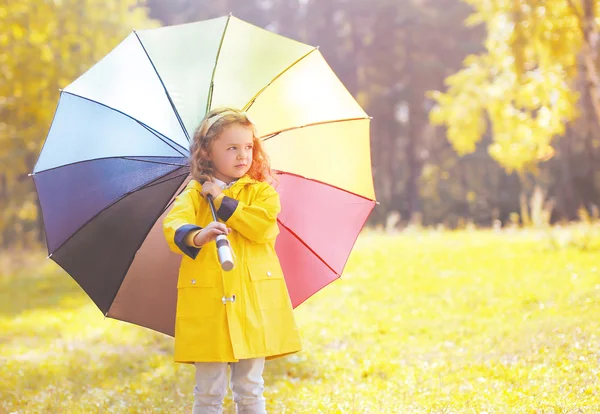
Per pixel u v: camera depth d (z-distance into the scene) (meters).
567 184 36.94
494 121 16.72
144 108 4.75
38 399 6.24
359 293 11.13
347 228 5.13
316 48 5.09
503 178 41.19
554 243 13.38
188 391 6.34
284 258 5.00
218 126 4.34
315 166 4.99
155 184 4.77
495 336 7.58
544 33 13.09
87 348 8.91
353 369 6.89
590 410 4.91
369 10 44.38
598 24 12.95
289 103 4.86
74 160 4.78
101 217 4.75
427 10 42.84
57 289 15.27
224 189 4.41
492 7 14.30
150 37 5.02
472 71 19.25
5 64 19.44
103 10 22.59
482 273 11.58
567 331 7.12
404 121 48.19
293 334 4.31
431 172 44.47
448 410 5.23
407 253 14.50
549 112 15.28
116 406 5.82
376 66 45.41
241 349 4.12
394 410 5.32
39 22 19.41
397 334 8.38
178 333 4.21
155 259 4.90
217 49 4.93
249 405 4.35
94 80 4.92
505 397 5.43
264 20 48.56
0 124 22.38
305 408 5.51
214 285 4.20
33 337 9.99
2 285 16.34
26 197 29.41
